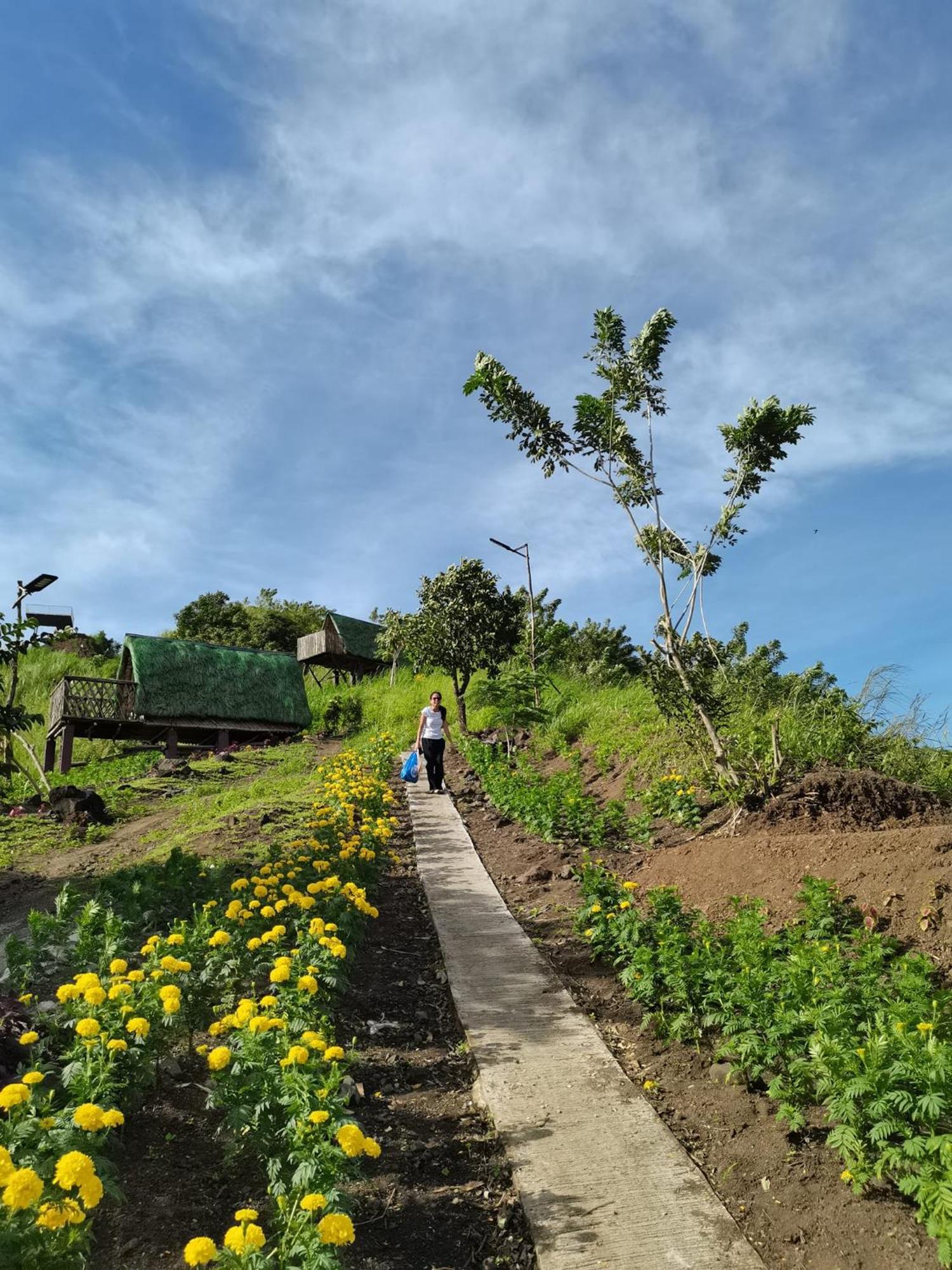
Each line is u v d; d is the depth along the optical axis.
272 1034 3.70
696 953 4.99
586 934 6.13
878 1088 3.33
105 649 40.44
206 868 7.02
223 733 23.86
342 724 25.78
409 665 34.12
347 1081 4.26
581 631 26.47
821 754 9.05
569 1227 3.32
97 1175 2.93
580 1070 4.56
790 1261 3.11
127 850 10.34
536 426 10.29
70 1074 3.46
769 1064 4.11
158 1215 3.20
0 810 13.84
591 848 9.06
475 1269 3.22
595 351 10.14
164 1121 3.82
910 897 5.15
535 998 5.51
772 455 9.09
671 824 9.23
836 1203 3.32
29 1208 2.49
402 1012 5.51
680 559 9.38
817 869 5.93
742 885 6.30
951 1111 3.28
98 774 20.19
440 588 21.95
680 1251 3.19
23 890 8.76
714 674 10.37
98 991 3.70
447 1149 3.99
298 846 7.77
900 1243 3.06
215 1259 2.58
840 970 4.33
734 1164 3.71
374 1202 3.54
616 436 9.80
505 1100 4.25
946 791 8.13
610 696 17.34
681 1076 4.50
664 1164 3.70
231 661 24.92
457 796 13.67
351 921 5.95
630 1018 5.23
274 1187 3.05
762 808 7.93
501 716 16.88
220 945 4.93
